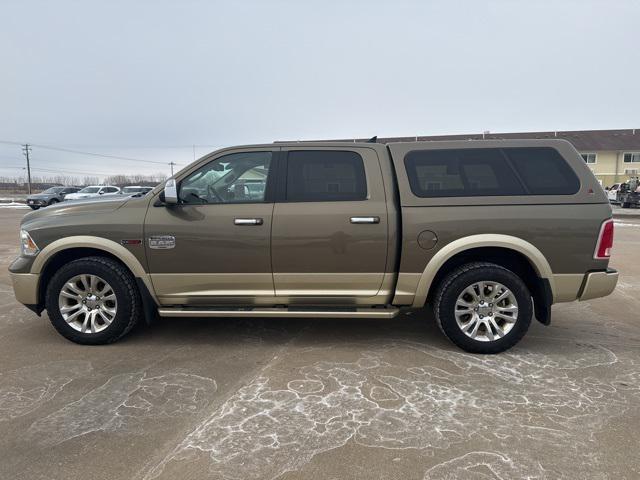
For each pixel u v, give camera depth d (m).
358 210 3.98
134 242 4.09
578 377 3.59
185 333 4.63
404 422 2.91
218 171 4.16
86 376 3.61
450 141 4.09
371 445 2.66
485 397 3.25
